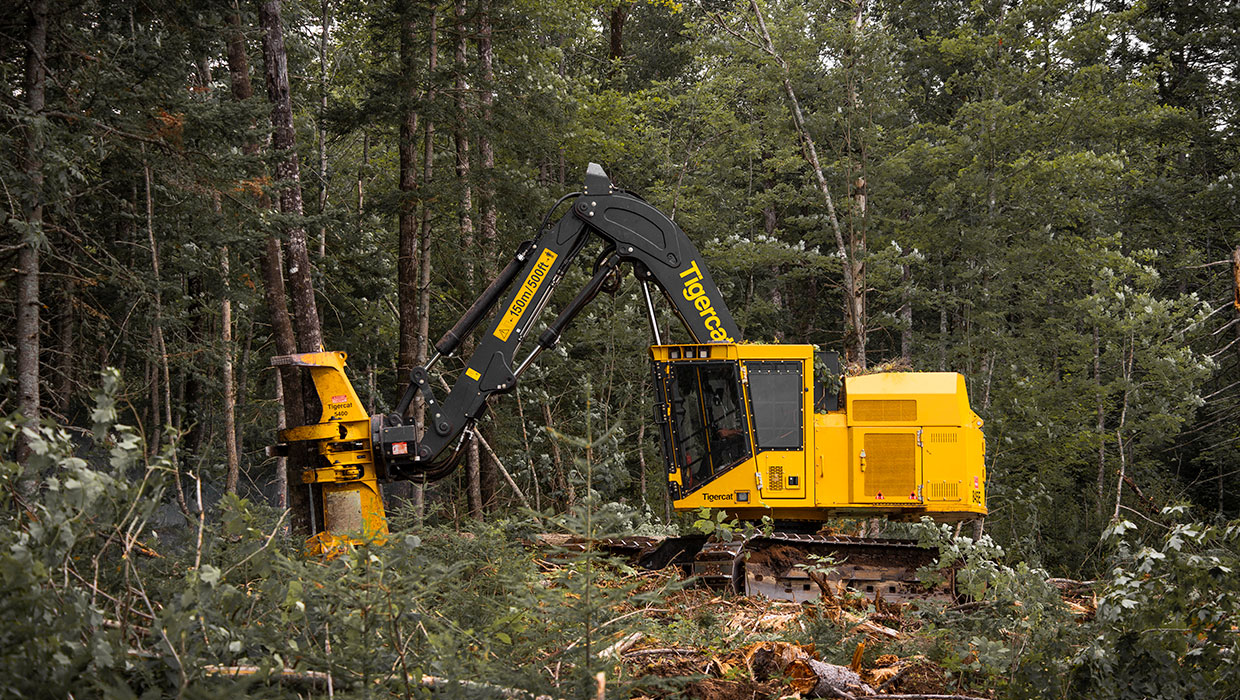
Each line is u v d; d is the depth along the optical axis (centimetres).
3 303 1084
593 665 376
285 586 402
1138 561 468
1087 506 2178
